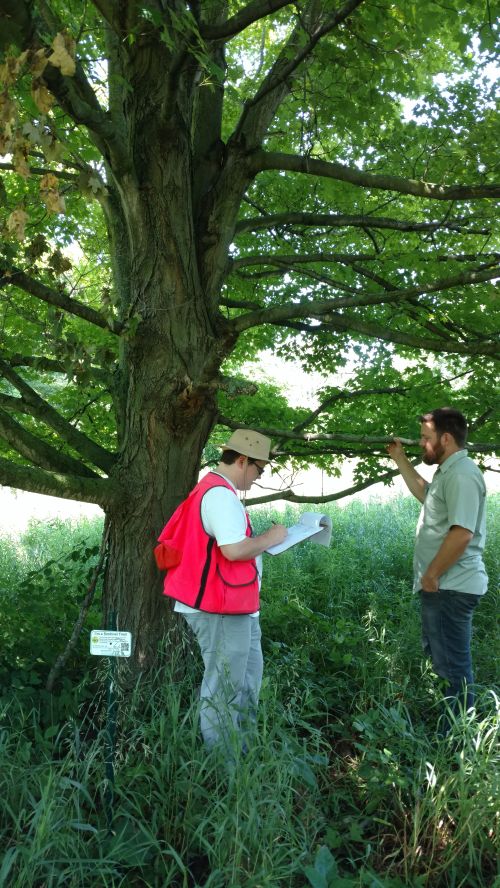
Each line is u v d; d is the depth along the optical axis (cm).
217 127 392
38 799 268
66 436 384
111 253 423
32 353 520
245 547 303
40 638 404
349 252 588
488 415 498
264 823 246
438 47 520
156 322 361
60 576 557
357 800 303
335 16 299
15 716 326
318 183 544
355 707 381
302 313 362
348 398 531
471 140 446
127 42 328
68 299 349
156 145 348
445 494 353
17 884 212
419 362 564
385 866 263
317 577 627
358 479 539
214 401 378
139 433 371
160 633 373
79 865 228
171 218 356
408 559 704
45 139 197
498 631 483
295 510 1148
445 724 345
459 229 461
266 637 462
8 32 212
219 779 276
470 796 281
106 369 412
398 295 345
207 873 252
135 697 331
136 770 276
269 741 277
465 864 258
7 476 309
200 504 315
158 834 266
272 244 584
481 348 343
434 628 358
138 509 370
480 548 357
